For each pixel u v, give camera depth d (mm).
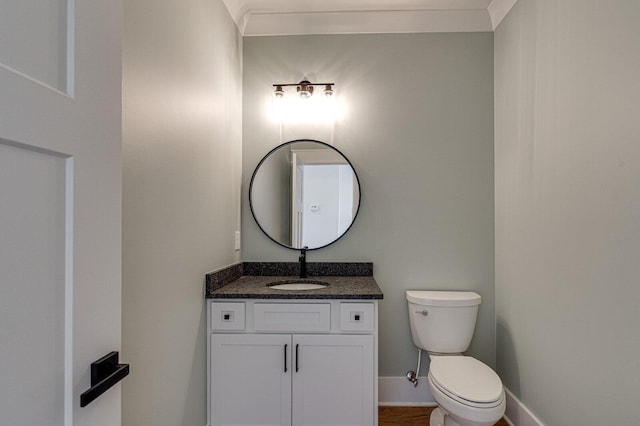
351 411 1882
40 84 539
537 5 1876
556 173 1703
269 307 1889
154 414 1330
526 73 1991
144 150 1243
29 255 526
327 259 2467
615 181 1341
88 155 653
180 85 1521
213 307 1883
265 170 2502
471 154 2432
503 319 2273
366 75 2477
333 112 2484
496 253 2387
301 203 2494
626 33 1290
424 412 2287
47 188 561
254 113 2512
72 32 617
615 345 1339
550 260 1749
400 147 2457
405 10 2414
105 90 710
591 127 1466
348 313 1889
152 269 1304
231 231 2248
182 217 1552
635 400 1252
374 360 1889
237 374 1891
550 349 1749
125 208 1137
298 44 2490
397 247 2445
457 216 2430
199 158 1734
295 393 1887
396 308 2432
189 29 1615
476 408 1560
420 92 2459
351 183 2463
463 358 1969
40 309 547
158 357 1354
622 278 1309
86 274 646
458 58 2449
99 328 684
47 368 559
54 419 571
